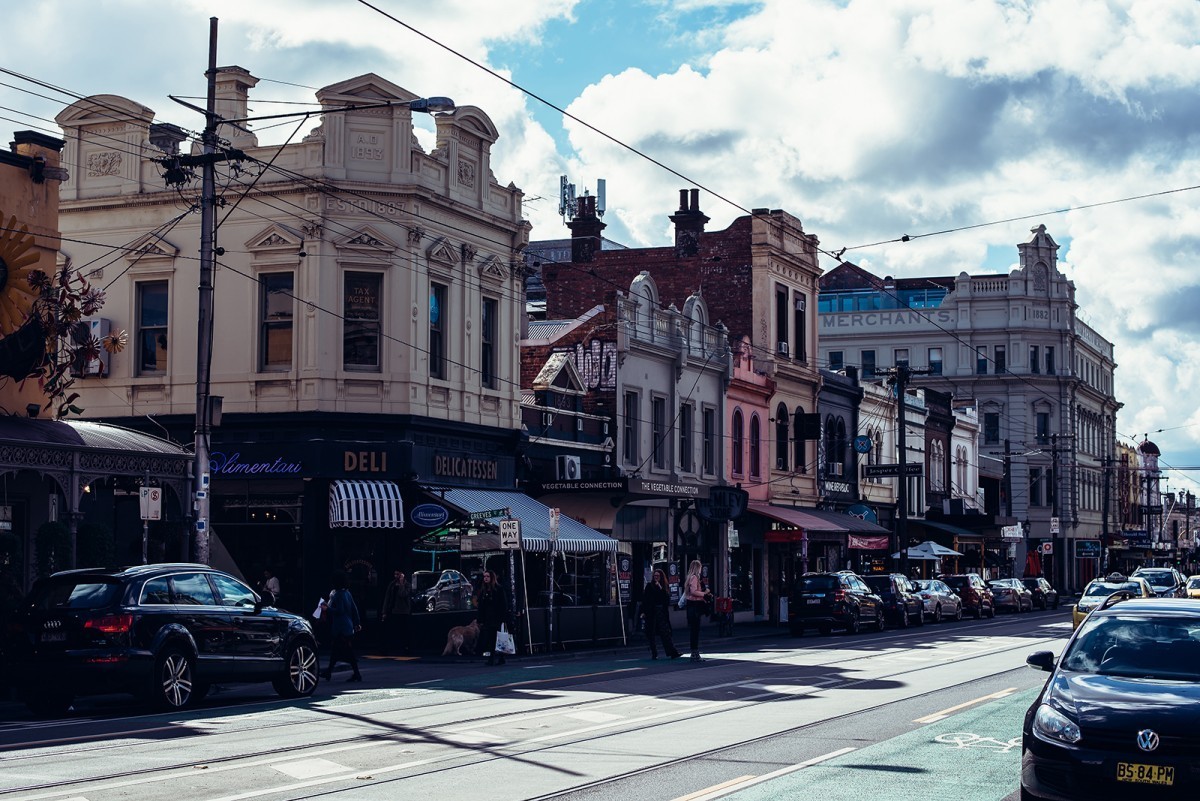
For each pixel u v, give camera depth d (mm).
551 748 14391
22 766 12883
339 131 32406
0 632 20812
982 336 91562
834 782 12188
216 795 11266
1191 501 165750
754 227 52469
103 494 33094
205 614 18906
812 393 56281
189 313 33156
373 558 32219
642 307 43281
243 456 32188
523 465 37188
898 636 40156
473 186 35625
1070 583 95188
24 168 26078
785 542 51812
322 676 24172
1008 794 11602
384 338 32469
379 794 11438
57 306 25656
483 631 30016
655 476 43875
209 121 24500
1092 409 102375
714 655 30625
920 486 69500
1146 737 9977
